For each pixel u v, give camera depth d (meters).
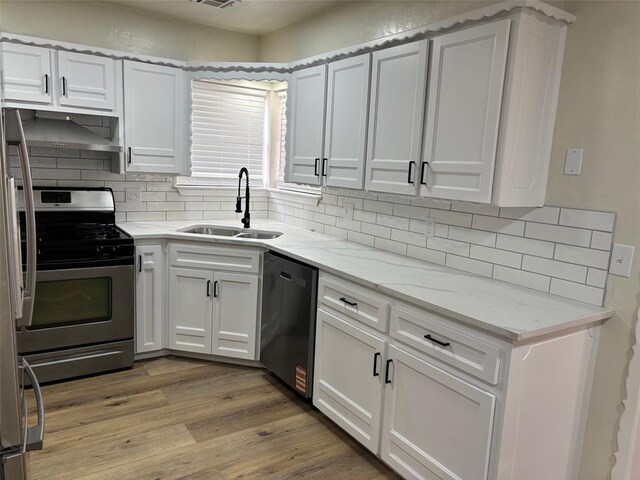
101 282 2.92
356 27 2.96
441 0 2.39
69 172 3.29
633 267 1.76
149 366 3.18
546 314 1.73
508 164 1.88
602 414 1.88
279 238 3.18
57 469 2.11
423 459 1.92
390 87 2.37
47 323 2.79
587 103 1.88
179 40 3.58
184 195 3.78
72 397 2.73
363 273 2.27
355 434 2.30
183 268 3.14
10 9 2.93
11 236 1.13
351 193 3.13
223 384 2.97
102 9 3.24
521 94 1.85
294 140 3.13
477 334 1.68
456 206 2.42
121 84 3.14
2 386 1.11
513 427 1.64
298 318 2.67
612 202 1.82
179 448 2.30
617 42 1.79
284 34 3.65
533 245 2.08
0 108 1.09
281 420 2.59
